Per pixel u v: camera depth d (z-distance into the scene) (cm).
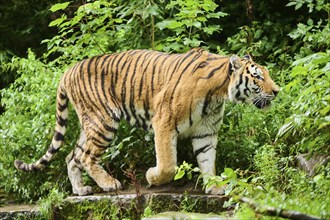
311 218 686
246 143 1205
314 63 993
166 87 1145
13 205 1323
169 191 1160
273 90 1109
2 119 1406
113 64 1216
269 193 895
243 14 1694
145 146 1260
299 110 1005
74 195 1236
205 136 1157
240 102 1125
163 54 1194
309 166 1027
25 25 1952
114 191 1201
